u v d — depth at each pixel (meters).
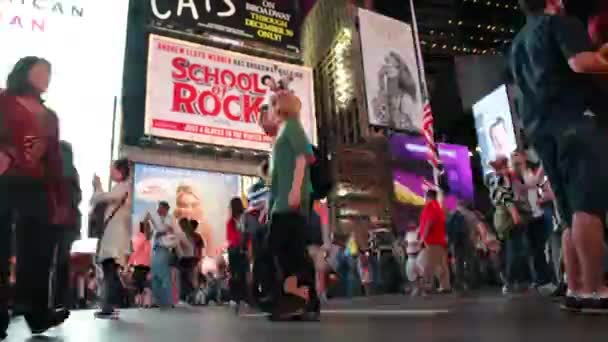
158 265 9.40
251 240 5.42
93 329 3.34
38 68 2.95
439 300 6.41
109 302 5.62
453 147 38.44
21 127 2.80
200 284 13.66
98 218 5.77
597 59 2.95
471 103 33.25
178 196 21.73
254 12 24.47
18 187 2.74
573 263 3.32
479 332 2.01
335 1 41.03
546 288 7.08
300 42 25.38
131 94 22.16
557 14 3.29
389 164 33.81
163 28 22.23
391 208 32.50
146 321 4.38
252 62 23.28
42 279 2.83
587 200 2.96
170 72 21.27
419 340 1.79
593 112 3.06
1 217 2.70
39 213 2.80
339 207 30.22
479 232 9.96
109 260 5.69
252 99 22.64
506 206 7.54
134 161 20.98
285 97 3.78
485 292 8.99
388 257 15.57
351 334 2.20
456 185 37.28
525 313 3.08
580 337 1.70
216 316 5.20
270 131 4.79
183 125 20.81
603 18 3.64
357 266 14.80
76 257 12.48
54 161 2.94
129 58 23.08
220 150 21.91
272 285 4.42
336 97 39.62
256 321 3.83
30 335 2.89
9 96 2.86
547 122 3.19
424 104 23.94
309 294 3.54
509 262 7.62
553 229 5.98
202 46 22.28
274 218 3.57
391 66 25.55
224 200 22.59
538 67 3.26
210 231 21.91
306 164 3.62
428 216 8.55
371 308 5.07
